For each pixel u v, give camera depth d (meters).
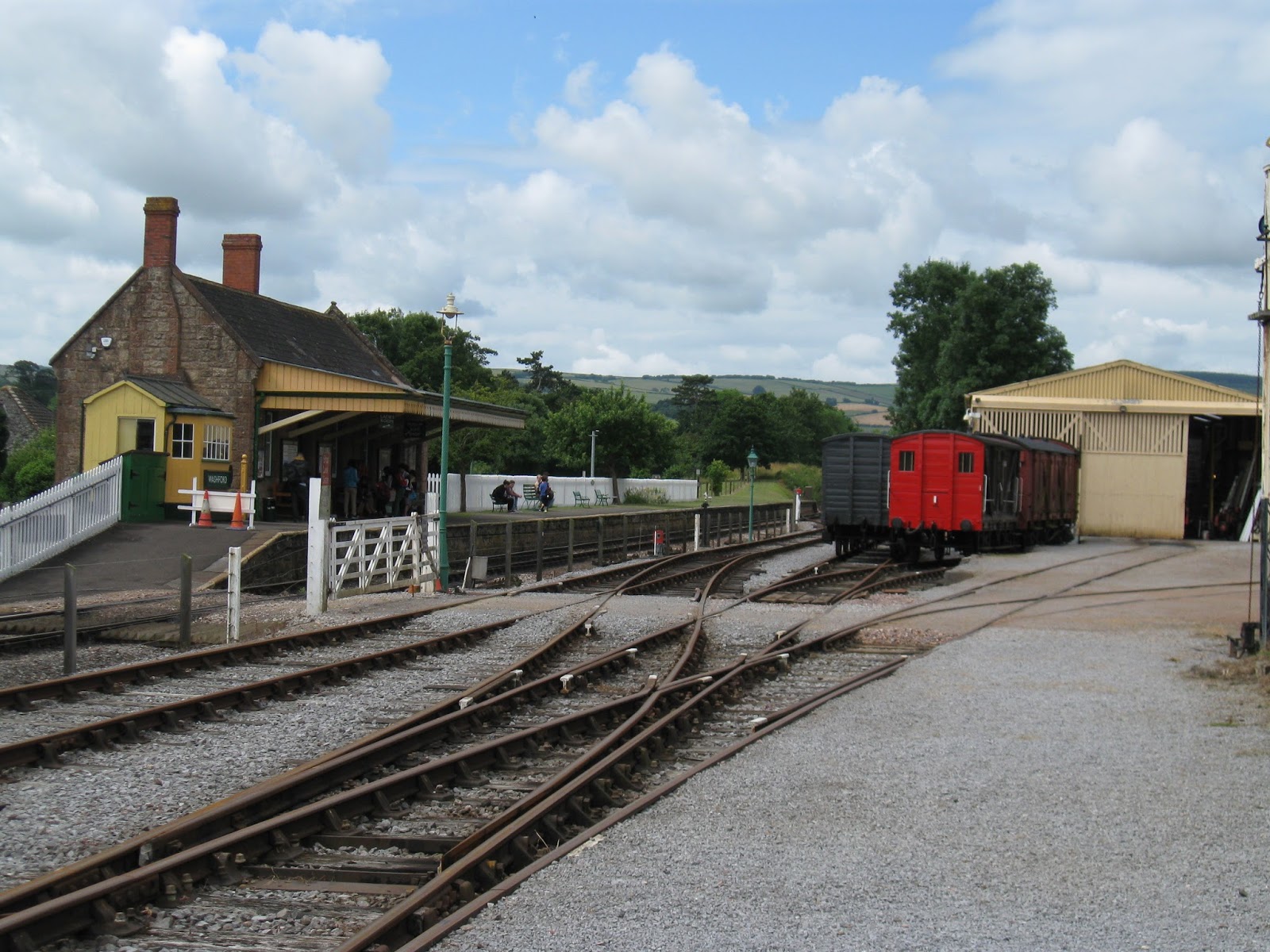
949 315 76.31
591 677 13.76
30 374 121.56
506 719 11.37
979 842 7.08
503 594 22.62
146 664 12.95
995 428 40.22
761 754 9.44
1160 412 38.75
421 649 15.20
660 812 7.70
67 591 13.44
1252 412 38.06
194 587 21.98
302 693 12.42
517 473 81.81
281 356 35.44
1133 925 5.72
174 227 34.00
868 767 8.98
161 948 5.65
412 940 5.41
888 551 36.66
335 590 19.86
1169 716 11.03
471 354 101.06
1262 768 8.95
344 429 36.12
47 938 5.61
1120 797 8.14
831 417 149.25
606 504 61.31
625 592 23.52
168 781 8.70
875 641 16.72
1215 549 34.19
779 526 51.81
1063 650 15.33
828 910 5.89
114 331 33.91
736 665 13.84
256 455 33.22
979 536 30.19
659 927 5.64
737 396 116.31
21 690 11.38
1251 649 14.20
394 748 9.41
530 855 6.91
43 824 7.57
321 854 7.16
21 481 54.34
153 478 28.56
